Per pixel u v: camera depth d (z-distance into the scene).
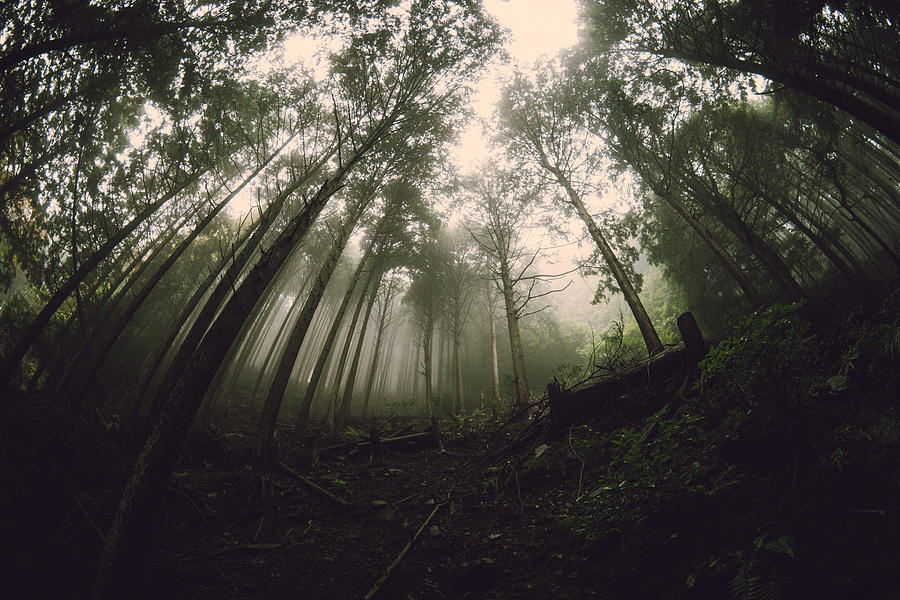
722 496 3.11
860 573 2.19
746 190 11.31
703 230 10.98
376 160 10.86
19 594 3.17
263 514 6.03
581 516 3.79
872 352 3.33
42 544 3.72
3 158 7.59
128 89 8.45
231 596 3.83
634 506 3.42
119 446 7.40
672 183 12.52
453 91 9.41
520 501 5.53
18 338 9.81
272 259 5.41
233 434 10.84
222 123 9.18
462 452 9.52
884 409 2.93
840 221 14.83
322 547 5.09
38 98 7.48
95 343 10.99
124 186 8.97
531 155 13.18
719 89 10.25
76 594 3.46
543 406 8.30
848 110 6.26
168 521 5.20
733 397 3.66
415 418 15.91
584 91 12.01
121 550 3.55
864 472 2.66
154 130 9.39
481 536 4.87
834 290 11.77
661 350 7.73
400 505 6.43
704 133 11.62
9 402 5.92
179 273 15.15
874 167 13.12
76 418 6.89
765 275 13.48
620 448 4.27
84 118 7.67
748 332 3.45
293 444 10.21
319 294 9.65
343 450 9.65
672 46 8.65
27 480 4.35
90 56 7.41
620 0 8.91
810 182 11.85
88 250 7.74
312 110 10.20
